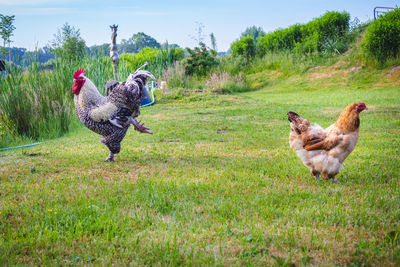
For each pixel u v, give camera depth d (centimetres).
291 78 2794
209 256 344
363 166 677
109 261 335
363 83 2275
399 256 339
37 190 550
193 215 448
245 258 343
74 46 1800
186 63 2814
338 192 534
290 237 377
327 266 328
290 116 608
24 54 1189
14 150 901
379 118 1254
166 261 342
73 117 1283
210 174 640
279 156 791
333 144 568
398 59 2327
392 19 2345
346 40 2922
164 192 533
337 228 406
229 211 456
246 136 1048
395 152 787
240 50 3516
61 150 872
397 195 515
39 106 1116
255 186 564
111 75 1825
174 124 1274
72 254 354
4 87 1082
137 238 375
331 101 1759
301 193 528
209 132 1127
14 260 341
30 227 413
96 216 443
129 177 622
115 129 710
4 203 489
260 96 2267
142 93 716
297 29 3247
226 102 1855
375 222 420
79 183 591
